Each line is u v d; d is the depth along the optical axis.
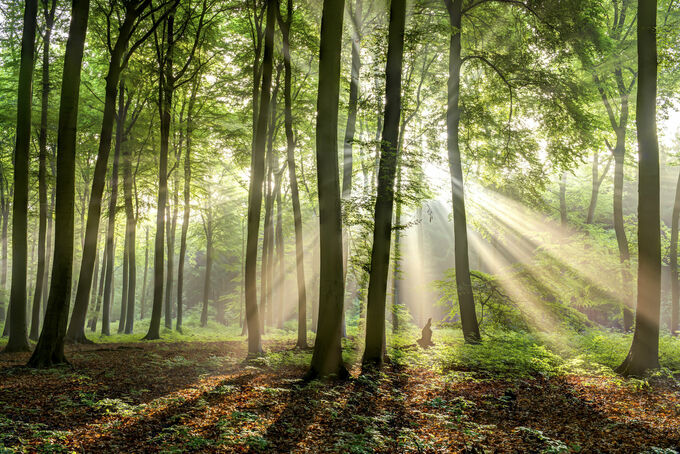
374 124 21.75
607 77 20.80
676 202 22.28
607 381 10.82
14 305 15.08
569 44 17.42
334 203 10.83
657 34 11.80
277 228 32.03
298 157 25.30
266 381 10.69
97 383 10.02
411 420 8.01
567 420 8.08
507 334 17.44
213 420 7.47
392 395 9.66
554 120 17.64
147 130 24.38
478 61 18.80
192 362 13.62
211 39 22.28
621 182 21.61
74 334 18.73
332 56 10.80
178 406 8.24
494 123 18.14
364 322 19.78
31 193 29.73
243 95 21.42
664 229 29.08
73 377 10.31
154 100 21.70
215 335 28.39
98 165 15.74
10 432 6.30
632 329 19.23
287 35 16.33
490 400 9.46
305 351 16.56
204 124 24.11
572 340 16.59
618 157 21.77
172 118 24.58
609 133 22.89
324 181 10.78
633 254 22.66
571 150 17.91
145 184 28.28
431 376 11.84
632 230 27.69
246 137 22.81
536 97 17.95
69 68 11.80
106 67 22.73
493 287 18.98
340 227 10.94
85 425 6.98
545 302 18.80
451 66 17.41
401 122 19.95
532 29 18.00
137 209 28.86
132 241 26.62
